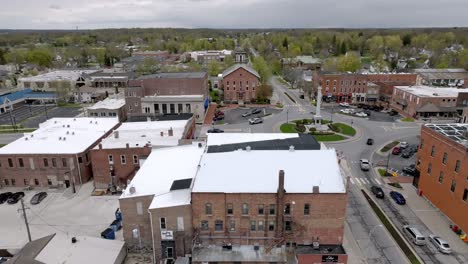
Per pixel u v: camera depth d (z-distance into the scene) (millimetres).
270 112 113125
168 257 42500
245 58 190750
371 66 185625
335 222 41062
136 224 43094
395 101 115688
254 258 39094
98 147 58969
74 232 47500
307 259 39156
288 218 40938
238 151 46281
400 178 63438
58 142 64562
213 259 39031
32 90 141875
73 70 185625
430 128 54656
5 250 43688
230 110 117375
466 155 45156
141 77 109250
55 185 60875
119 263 40094
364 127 95688
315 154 45188
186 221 41094
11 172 60656
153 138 64438
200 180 41938
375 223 48781
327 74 128875
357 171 66625
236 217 40969
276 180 41656
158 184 45625
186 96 104062
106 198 56719
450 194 48906
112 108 98812
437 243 43312
